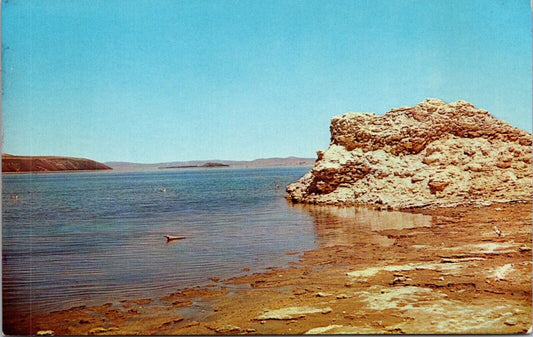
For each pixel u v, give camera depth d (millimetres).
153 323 6102
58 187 32719
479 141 15375
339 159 17266
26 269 8766
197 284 7652
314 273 8016
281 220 13852
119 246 10797
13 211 17281
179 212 17625
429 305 6336
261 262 8945
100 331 5934
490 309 6133
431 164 15383
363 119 17328
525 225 10797
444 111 16156
